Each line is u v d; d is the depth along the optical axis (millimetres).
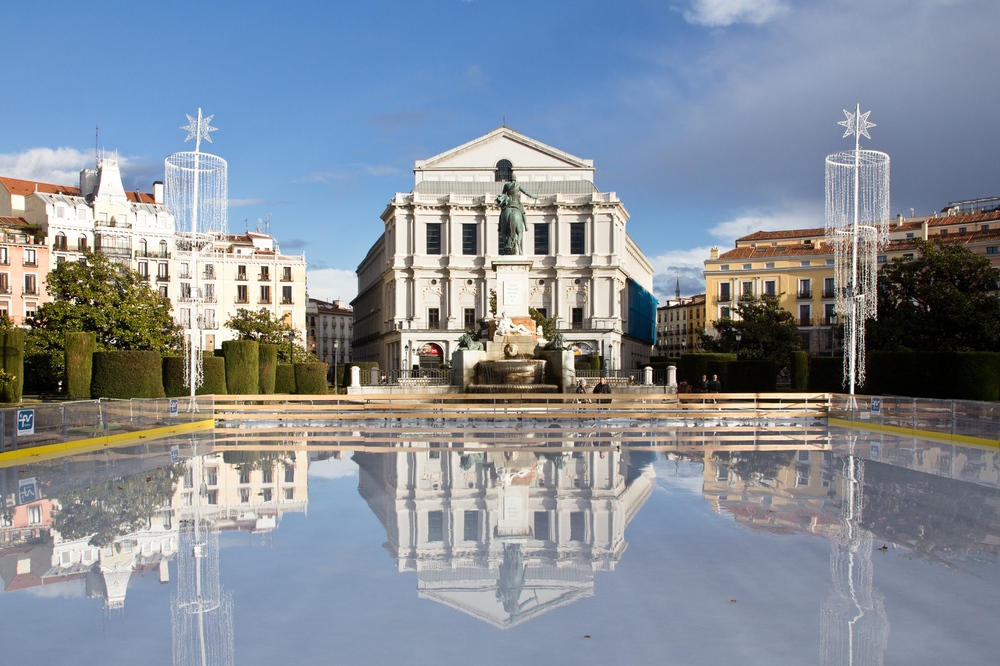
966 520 13484
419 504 14906
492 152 108375
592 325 102438
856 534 12477
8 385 39062
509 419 33250
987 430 24016
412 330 101688
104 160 88875
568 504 14852
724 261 105312
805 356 47500
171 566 10844
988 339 52656
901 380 36969
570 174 108312
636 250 129625
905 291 56781
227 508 14609
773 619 8680
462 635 8242
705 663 7512
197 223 33656
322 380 56625
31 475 18641
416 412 33969
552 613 8898
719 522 13312
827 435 28234
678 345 158500
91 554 11484
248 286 98562
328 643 8039
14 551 11617
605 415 34000
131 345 55469
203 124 33438
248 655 7727
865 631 8312
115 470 19469
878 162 33375
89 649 7930
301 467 19891
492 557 11180
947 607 9062
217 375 39969
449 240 104125
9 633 8383
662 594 9539
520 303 46250
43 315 54875
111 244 86625
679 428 30766
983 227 96438
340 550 11594
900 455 22094
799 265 102562
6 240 80438
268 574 10430
